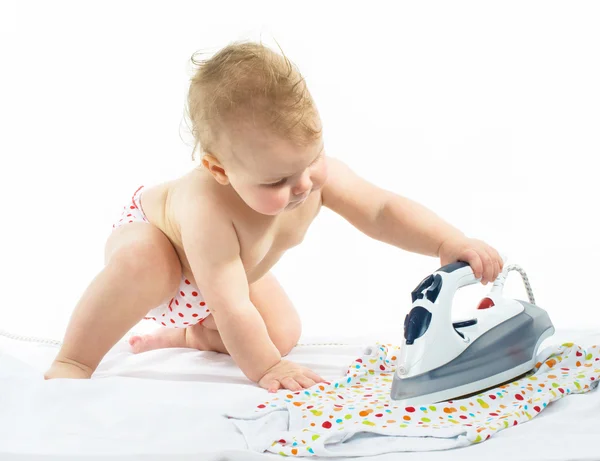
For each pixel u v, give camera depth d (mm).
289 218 2084
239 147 1794
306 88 1812
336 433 1579
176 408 1713
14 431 1631
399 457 1523
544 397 1708
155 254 2078
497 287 1973
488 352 1817
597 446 1514
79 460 1517
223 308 1966
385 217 2107
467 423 1660
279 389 1901
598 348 1908
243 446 1600
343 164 2188
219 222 1965
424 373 1761
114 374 2119
